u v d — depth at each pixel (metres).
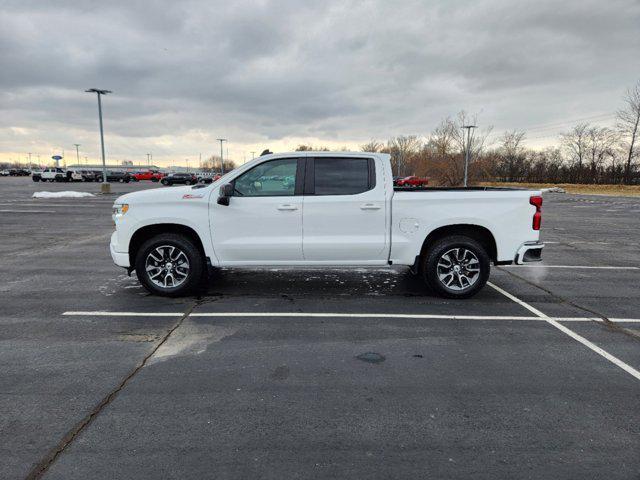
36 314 5.10
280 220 5.57
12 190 35.88
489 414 3.03
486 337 4.47
